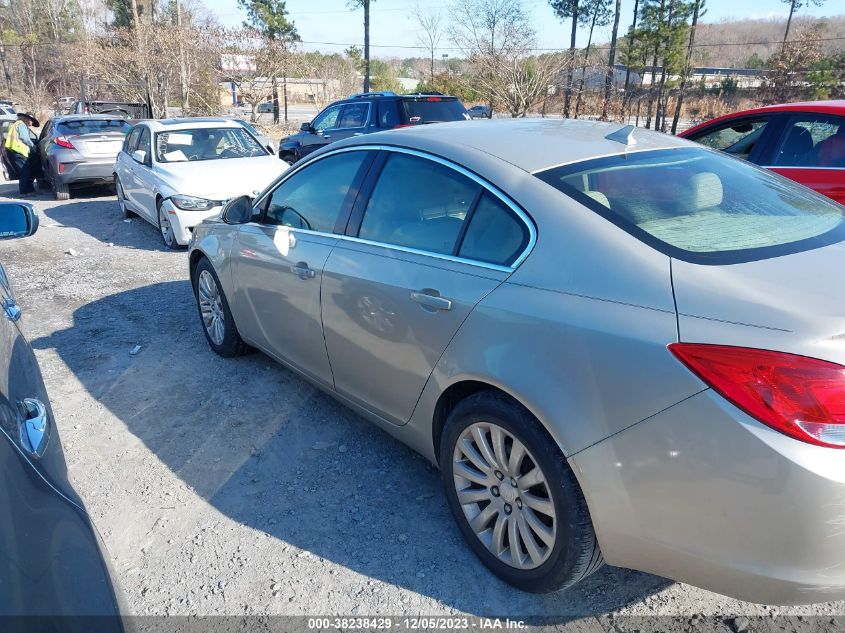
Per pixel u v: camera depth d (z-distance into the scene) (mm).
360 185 3268
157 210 8469
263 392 4250
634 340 2002
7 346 2260
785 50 31281
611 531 2121
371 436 3709
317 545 2834
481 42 26312
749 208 2562
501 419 2383
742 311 1888
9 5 60125
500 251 2514
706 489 1886
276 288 3717
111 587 1551
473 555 2752
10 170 13930
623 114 29531
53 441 2016
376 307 2943
